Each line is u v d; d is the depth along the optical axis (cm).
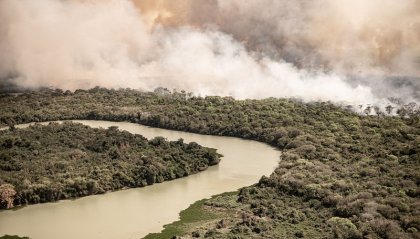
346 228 13038
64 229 13788
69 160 18175
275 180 16450
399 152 18525
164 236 13338
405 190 15025
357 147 19538
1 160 17788
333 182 15975
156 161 18212
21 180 16075
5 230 13712
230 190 16750
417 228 12825
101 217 14600
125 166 17662
